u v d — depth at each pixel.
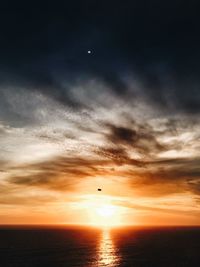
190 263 126.94
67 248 186.75
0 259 134.75
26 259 135.38
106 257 147.25
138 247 199.75
